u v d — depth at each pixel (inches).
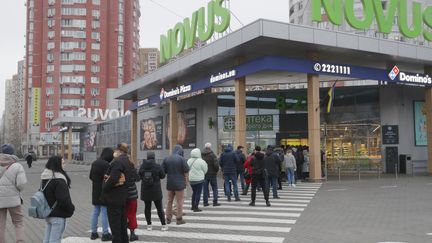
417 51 960.9
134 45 4362.7
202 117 1247.5
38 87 3944.4
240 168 677.9
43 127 3885.3
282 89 1188.5
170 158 419.2
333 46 847.7
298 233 363.3
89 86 3937.0
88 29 3964.1
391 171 1079.0
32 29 4097.0
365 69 933.2
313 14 856.3
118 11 4124.0
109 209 303.4
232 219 440.1
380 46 906.7
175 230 386.3
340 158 1140.5
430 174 1029.2
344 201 566.6
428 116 1040.2
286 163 779.4
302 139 1159.6
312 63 874.8
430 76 1029.2
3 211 304.2
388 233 357.4
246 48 859.4
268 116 1189.7
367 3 898.7
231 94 1217.4
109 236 350.6
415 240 330.0
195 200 495.8
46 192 258.7
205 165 495.8
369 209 494.3
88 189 818.2
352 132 1135.6
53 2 3944.4
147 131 1583.4
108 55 4060.0
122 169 305.1
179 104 1364.4
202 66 1025.5
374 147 1111.0
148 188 380.2
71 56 3929.6
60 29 3932.1
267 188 535.5
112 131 1994.3
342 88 1151.6
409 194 635.5
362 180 904.3
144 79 1305.4
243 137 911.7
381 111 1107.3
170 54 1119.6
